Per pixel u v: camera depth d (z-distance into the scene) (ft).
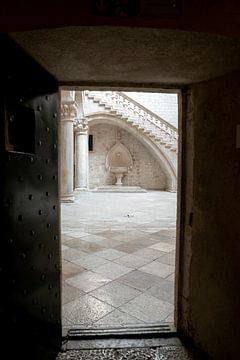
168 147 58.23
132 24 4.15
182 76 7.09
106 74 7.00
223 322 6.76
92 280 12.67
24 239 5.30
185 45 4.98
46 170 6.57
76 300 10.70
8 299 4.59
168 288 11.87
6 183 4.59
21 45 5.00
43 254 6.37
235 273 6.34
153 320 9.27
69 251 16.89
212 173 7.16
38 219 6.05
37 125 5.99
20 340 5.05
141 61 5.96
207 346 7.38
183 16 4.23
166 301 10.69
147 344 7.94
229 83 6.51
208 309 7.34
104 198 45.62
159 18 4.18
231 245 6.49
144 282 12.48
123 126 57.47
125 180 64.75
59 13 4.04
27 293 5.42
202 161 7.59
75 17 4.05
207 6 4.29
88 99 53.26
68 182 38.65
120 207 35.53
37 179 5.99
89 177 63.82
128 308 10.09
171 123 63.82
